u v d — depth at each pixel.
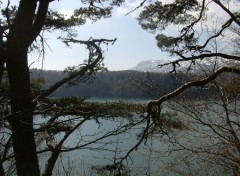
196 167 7.25
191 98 6.91
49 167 6.15
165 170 7.00
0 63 5.80
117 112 6.41
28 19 5.47
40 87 8.53
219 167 6.95
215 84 6.79
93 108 6.45
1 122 4.50
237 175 6.62
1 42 6.12
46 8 5.83
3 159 5.06
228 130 6.55
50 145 6.02
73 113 5.78
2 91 6.93
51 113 5.57
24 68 5.53
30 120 5.29
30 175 5.34
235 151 6.54
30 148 5.33
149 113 6.23
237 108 7.08
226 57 6.27
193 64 6.64
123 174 6.42
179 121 6.95
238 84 7.04
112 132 5.32
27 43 5.52
